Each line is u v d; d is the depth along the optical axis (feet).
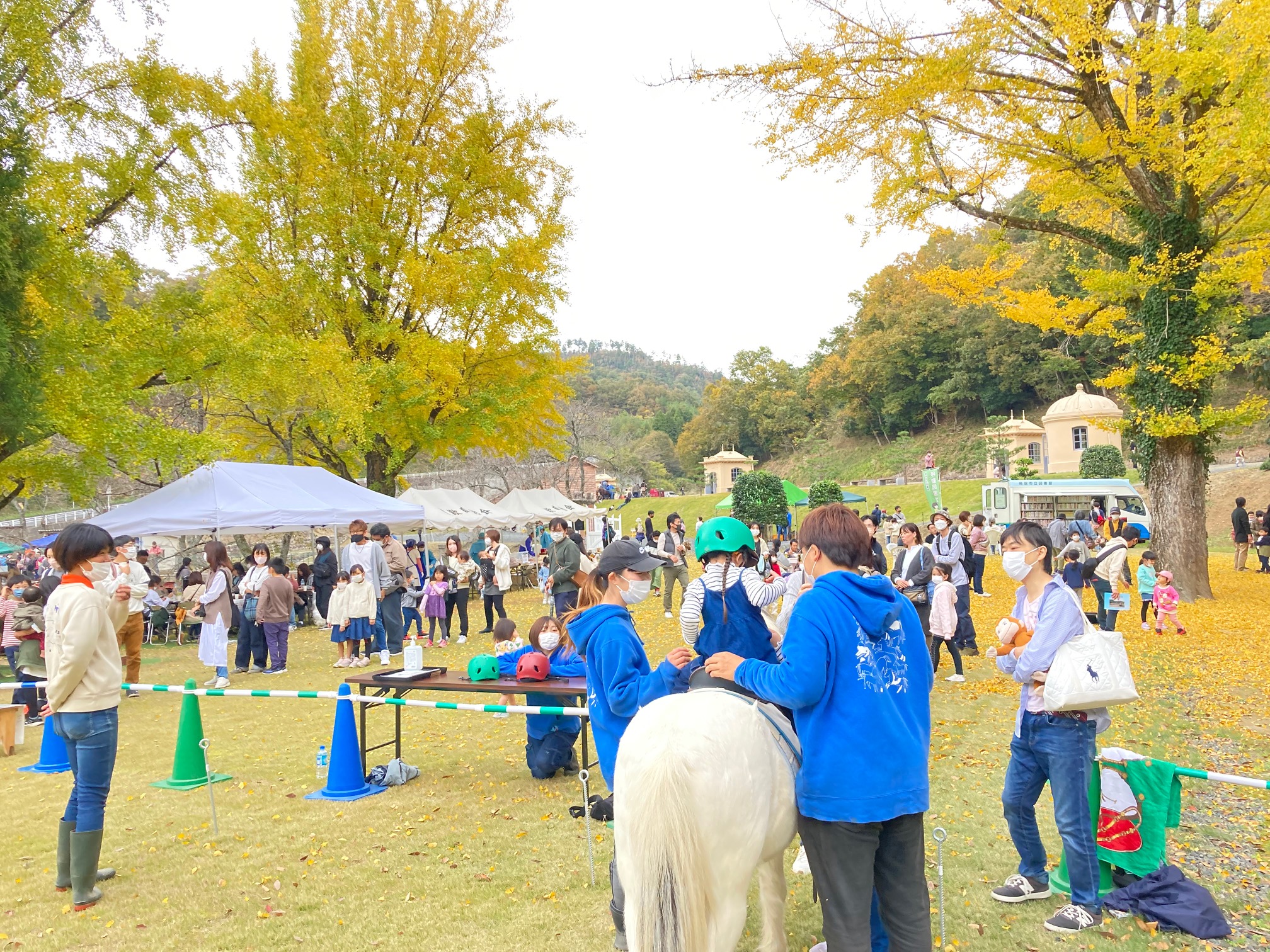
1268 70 36.09
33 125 37.42
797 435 304.50
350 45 63.87
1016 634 12.57
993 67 40.04
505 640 24.72
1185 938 11.60
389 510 52.39
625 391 448.24
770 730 9.21
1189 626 41.16
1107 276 48.29
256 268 59.57
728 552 10.96
